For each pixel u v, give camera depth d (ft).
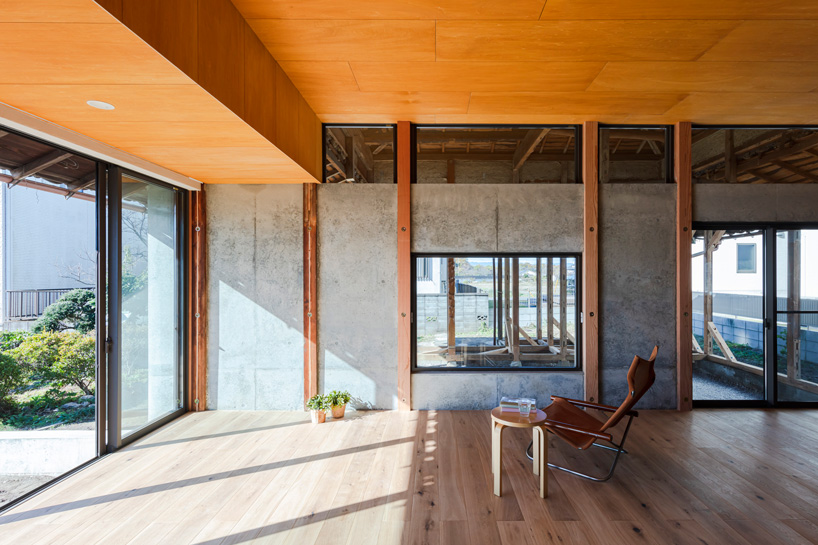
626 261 16.44
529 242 16.42
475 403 16.30
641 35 10.14
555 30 9.92
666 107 14.78
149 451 12.71
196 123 9.73
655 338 16.43
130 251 13.47
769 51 10.88
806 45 10.59
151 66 6.97
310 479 10.96
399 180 16.26
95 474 11.24
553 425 10.49
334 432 14.16
